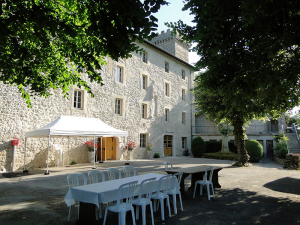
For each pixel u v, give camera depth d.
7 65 3.59
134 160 14.16
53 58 4.99
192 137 21.52
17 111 9.50
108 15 3.04
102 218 3.97
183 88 20.86
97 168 9.97
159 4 2.87
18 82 3.96
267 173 9.26
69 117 9.68
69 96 11.48
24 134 9.66
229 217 4.02
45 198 5.10
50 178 7.52
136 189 3.61
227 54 4.31
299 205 4.75
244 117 11.03
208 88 5.38
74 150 11.71
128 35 3.28
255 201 5.05
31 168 9.79
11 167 9.13
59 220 3.78
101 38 3.35
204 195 5.61
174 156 18.81
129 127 14.82
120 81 14.68
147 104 16.50
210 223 3.73
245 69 4.47
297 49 4.21
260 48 4.21
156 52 17.80
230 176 8.41
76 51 4.14
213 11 3.29
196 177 6.14
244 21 3.46
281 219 3.93
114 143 14.25
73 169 9.62
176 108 19.69
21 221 3.71
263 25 3.82
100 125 10.29
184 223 3.73
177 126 19.61
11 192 5.62
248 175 8.68
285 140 15.95
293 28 3.67
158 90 17.64
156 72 17.59
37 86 5.13
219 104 11.36
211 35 3.91
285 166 11.23
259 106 6.41
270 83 4.17
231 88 4.76
